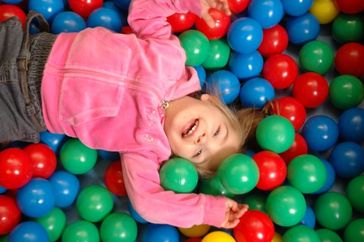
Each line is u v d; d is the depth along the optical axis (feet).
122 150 4.94
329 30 6.15
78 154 5.10
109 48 4.78
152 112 4.80
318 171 5.01
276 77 5.66
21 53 4.66
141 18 5.12
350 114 5.45
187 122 4.97
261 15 5.55
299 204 4.88
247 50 5.54
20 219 4.91
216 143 5.03
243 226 4.79
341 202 5.09
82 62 4.68
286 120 5.19
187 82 5.22
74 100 4.68
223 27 5.60
